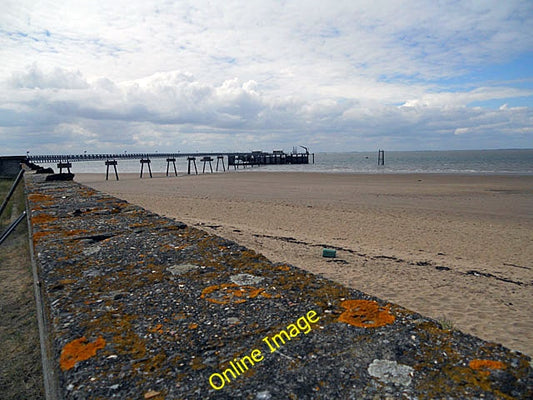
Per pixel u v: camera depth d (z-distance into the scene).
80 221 3.68
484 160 86.62
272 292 1.92
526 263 7.79
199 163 120.25
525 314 5.13
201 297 1.87
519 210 14.87
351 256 8.01
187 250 2.64
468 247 9.08
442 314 5.10
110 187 28.62
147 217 3.93
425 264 7.51
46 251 2.65
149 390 1.22
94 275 2.18
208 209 14.80
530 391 1.18
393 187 25.22
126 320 1.65
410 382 1.24
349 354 1.39
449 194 20.81
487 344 1.44
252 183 30.00
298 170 56.19
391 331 1.53
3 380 2.73
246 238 9.50
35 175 11.80
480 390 1.19
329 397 1.19
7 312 3.81
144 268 2.29
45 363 1.84
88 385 1.24
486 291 6.02
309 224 11.65
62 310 1.74
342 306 1.75
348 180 31.97
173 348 1.44
